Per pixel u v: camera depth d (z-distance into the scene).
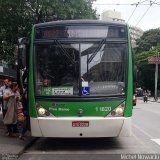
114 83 11.17
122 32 11.45
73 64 11.19
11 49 18.23
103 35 11.36
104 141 13.29
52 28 11.41
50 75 11.21
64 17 17.92
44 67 11.28
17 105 14.10
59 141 13.34
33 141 13.08
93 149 11.64
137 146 12.22
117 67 11.26
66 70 11.19
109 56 11.28
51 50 11.32
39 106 11.16
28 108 11.68
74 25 11.37
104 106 11.04
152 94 88.38
